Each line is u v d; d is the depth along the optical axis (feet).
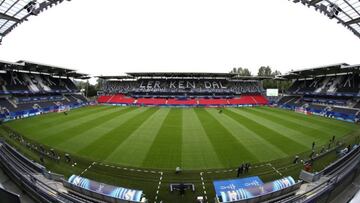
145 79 279.49
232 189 48.44
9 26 70.28
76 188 44.39
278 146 83.46
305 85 230.89
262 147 82.23
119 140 89.92
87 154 74.79
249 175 60.85
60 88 226.38
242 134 99.81
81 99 236.63
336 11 57.16
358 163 52.75
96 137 94.32
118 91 272.31
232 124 122.62
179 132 103.45
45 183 45.65
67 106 198.29
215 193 52.19
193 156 73.56
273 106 227.20
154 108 202.28
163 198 50.24
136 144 85.05
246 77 253.85
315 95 206.18
